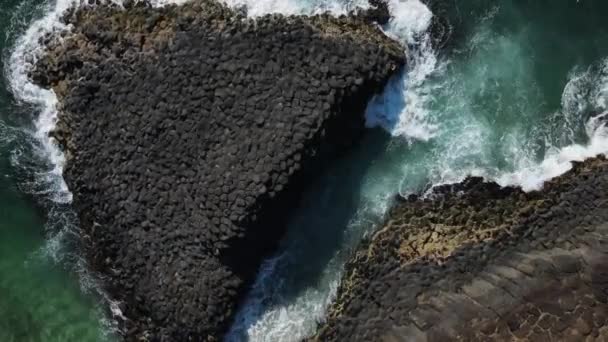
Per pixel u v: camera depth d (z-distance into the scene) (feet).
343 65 65.26
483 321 58.29
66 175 67.36
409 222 67.26
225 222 63.00
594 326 56.90
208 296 63.98
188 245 64.18
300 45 65.46
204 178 63.93
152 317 65.21
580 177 67.51
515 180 68.33
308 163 65.16
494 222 66.49
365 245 67.72
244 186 63.05
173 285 64.13
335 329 64.23
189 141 64.54
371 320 62.90
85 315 68.03
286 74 64.95
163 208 64.49
